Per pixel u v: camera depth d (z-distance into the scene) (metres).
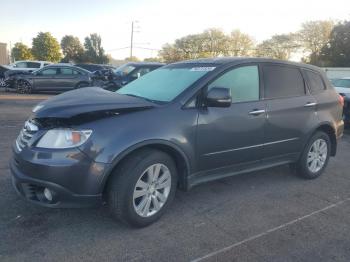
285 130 4.78
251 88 4.45
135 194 3.48
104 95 3.87
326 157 5.56
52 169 3.16
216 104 3.82
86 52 69.50
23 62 23.06
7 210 3.82
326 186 5.18
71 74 17.23
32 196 3.39
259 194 4.72
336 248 3.44
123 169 3.39
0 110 10.73
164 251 3.24
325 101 5.37
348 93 9.77
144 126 3.47
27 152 3.28
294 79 5.04
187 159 3.82
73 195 3.24
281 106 4.69
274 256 3.25
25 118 9.44
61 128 3.23
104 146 3.25
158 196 3.71
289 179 5.38
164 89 4.13
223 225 3.79
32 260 3.00
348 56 51.00
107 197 3.51
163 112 3.65
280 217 4.05
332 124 5.47
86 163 3.20
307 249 3.39
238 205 4.33
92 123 3.27
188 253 3.23
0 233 3.38
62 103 3.50
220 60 4.43
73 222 3.67
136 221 3.53
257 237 3.57
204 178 4.12
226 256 3.21
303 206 4.40
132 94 4.31
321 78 5.54
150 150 3.57
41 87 16.83
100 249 3.22
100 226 3.62
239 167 4.44
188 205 4.25
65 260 3.03
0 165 5.24
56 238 3.36
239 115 4.21
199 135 3.88
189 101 3.86
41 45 68.25
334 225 3.92
